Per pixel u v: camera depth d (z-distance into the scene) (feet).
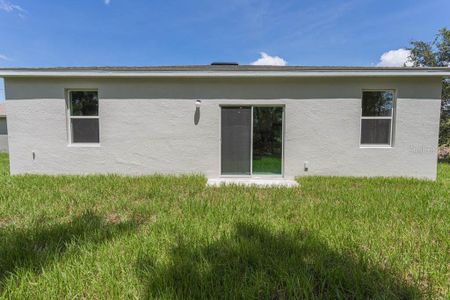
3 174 20.39
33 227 9.14
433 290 5.64
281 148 20.04
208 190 15.44
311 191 15.01
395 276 6.07
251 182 18.19
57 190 14.52
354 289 5.63
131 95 19.84
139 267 6.42
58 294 5.49
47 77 19.53
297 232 8.59
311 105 19.42
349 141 19.35
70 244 7.61
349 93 19.12
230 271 6.25
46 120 19.93
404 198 13.10
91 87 19.79
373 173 19.38
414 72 17.99
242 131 20.02
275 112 19.92
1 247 7.39
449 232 8.74
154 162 20.21
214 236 8.32
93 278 5.99
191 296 5.34
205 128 19.94
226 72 18.72
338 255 7.02
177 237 8.22
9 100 19.77
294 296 5.40
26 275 5.95
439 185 16.62
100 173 20.21
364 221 9.77
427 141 18.94
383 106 19.33
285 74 18.53
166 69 18.99
